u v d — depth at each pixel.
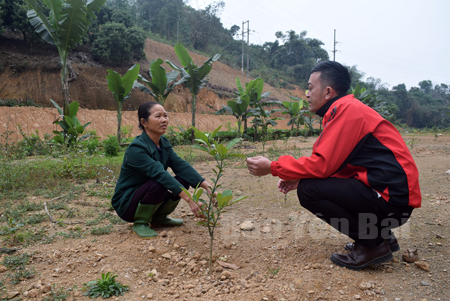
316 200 1.97
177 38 46.12
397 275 1.97
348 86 2.07
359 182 1.89
